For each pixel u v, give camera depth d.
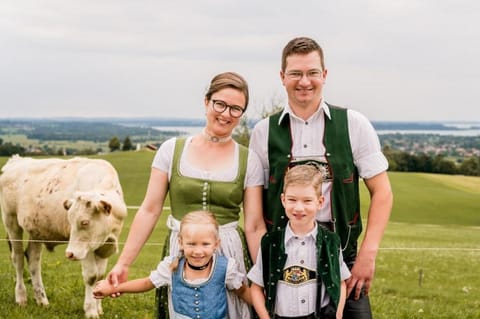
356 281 4.50
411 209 39.50
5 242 16.42
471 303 10.10
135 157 59.94
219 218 4.62
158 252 15.98
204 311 4.40
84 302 7.88
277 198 4.67
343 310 4.65
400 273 13.23
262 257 4.40
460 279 12.69
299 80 4.47
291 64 4.48
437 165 76.88
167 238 4.77
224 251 4.59
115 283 4.60
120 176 47.69
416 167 78.31
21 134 187.62
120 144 121.12
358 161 4.64
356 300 4.62
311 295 4.27
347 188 4.60
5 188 8.99
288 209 4.29
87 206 7.34
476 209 40.28
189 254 4.34
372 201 4.62
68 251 7.33
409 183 52.19
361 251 4.50
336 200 4.59
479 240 21.81
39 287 8.51
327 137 4.60
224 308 4.47
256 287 4.43
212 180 4.60
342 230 4.62
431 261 15.27
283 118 4.70
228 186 4.60
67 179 8.34
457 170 77.44
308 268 4.29
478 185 53.62
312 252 4.31
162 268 4.51
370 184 4.63
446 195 45.72
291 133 4.67
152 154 62.91
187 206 4.65
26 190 8.62
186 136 4.86
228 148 4.70
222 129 4.58
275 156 4.70
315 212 4.29
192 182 4.61
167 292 4.59
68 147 134.75
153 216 4.79
